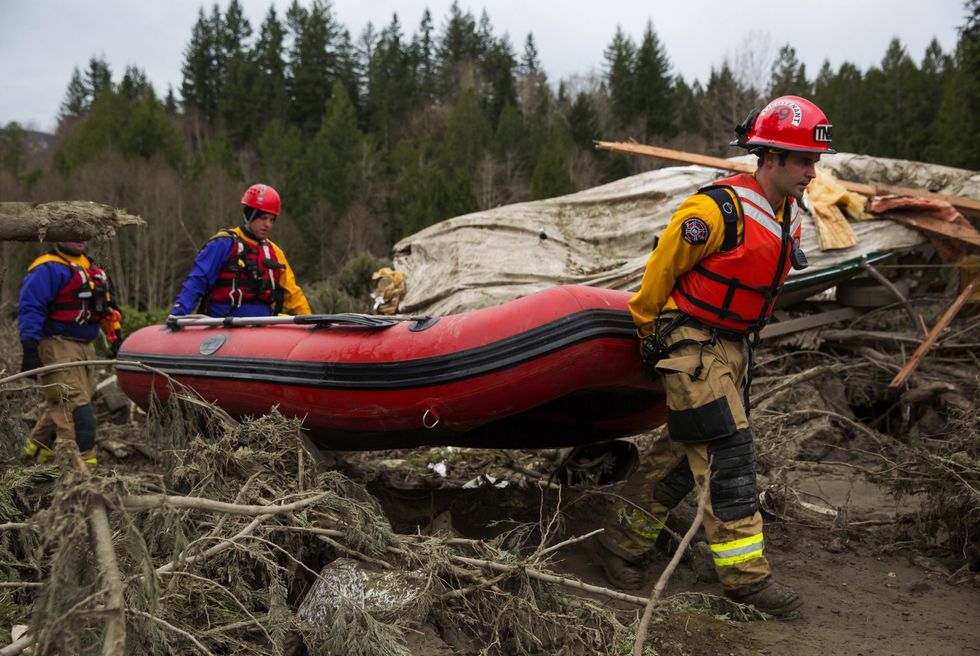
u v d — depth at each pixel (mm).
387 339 3781
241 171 56500
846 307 7812
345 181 52375
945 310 7887
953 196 7746
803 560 3939
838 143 53344
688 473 3605
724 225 3172
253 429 3707
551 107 84250
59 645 1987
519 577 2996
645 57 74938
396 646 2604
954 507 3828
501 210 9688
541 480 4902
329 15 96438
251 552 2805
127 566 2801
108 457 5793
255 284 5156
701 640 2955
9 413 4211
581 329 3436
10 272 23172
